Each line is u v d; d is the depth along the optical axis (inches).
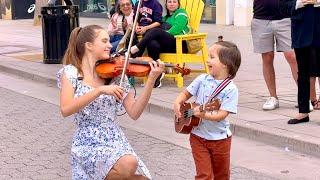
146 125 334.6
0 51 640.4
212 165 197.6
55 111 376.2
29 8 1176.8
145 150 285.3
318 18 286.7
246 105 349.4
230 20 863.7
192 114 189.2
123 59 185.2
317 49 290.4
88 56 180.9
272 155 271.6
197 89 197.5
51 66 530.6
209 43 637.9
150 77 178.1
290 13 305.6
